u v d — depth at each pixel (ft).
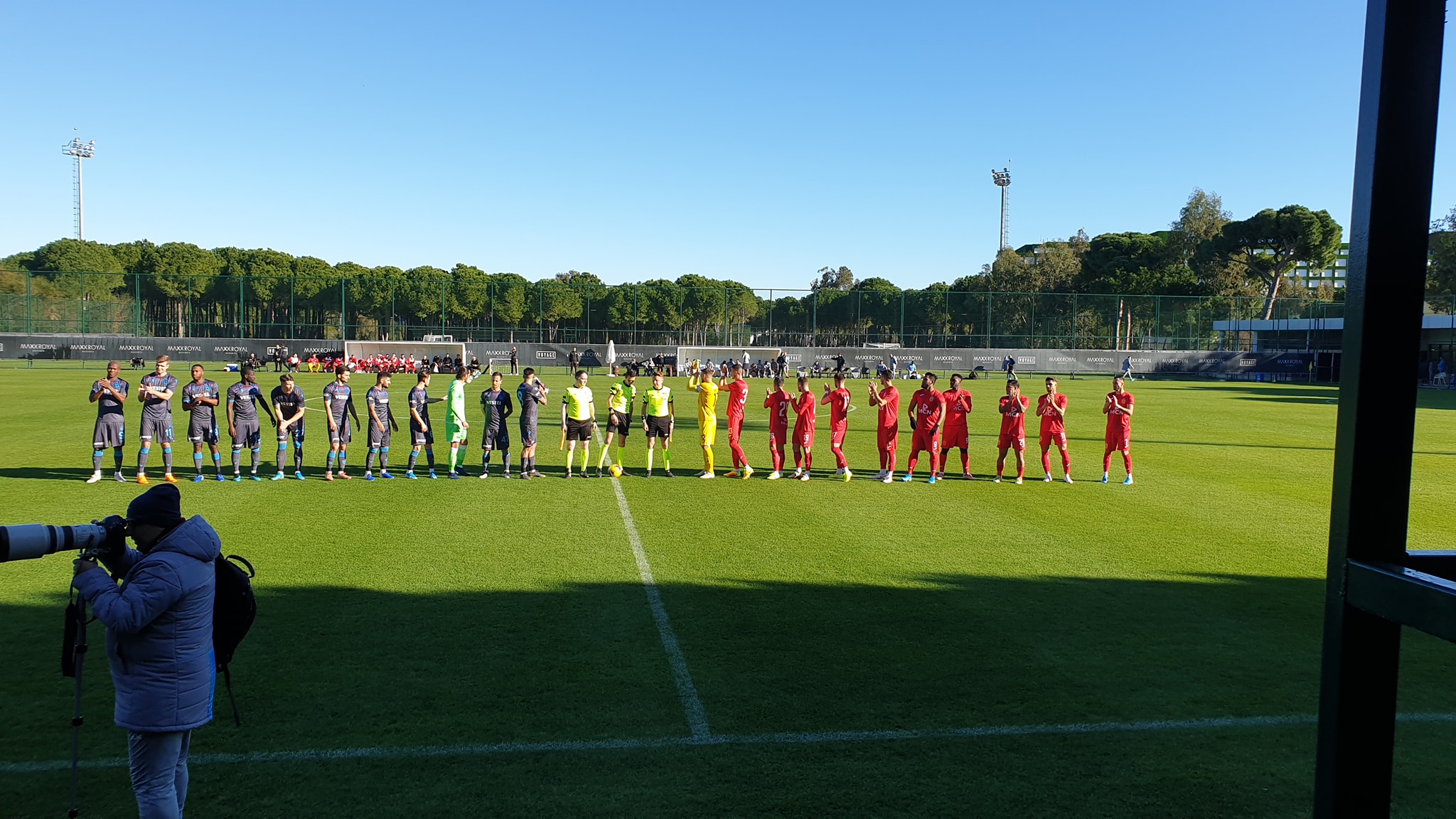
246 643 21.16
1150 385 149.18
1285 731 17.30
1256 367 188.24
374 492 42.22
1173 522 37.32
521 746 16.12
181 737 12.53
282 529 33.71
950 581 27.58
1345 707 6.72
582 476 48.16
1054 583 27.50
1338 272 293.23
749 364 167.73
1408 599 5.95
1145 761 15.97
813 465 54.03
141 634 12.02
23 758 15.49
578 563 29.17
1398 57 6.44
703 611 24.16
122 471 45.37
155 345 172.65
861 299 195.31
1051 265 258.16
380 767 15.31
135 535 12.50
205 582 12.46
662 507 39.50
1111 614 24.36
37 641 21.11
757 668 20.03
